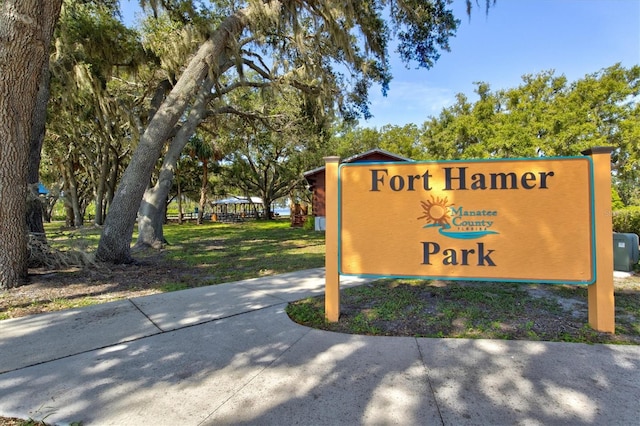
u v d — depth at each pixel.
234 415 2.20
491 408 2.22
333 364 2.88
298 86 12.88
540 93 19.78
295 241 13.66
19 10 4.92
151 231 11.09
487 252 3.78
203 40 9.67
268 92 13.35
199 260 8.72
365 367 2.81
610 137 17.23
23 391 2.52
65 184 26.06
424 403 2.29
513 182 3.73
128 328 3.82
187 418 2.18
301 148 23.77
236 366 2.87
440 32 10.94
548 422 2.08
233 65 11.27
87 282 6.09
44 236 7.04
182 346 3.31
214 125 15.93
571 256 3.56
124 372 2.80
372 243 4.03
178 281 6.29
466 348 3.14
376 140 31.61
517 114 18.56
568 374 2.63
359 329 3.69
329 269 4.03
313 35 11.22
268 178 36.34
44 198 7.15
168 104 8.15
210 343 3.38
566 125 16.39
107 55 10.46
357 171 4.09
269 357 3.04
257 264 8.16
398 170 4.01
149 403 2.35
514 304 4.43
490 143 18.05
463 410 2.21
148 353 3.16
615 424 2.05
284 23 9.88
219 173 33.50
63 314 4.32
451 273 3.87
